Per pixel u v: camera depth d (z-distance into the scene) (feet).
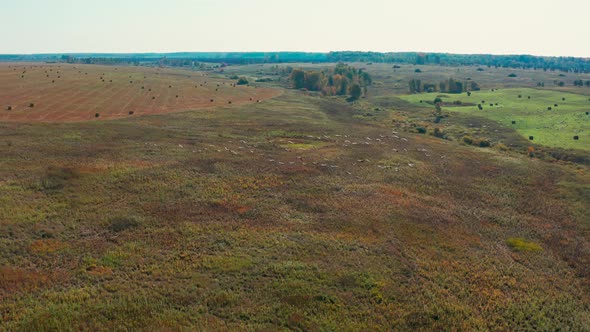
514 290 84.84
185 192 125.70
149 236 96.12
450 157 204.54
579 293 86.84
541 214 135.74
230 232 101.14
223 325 66.64
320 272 84.38
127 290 74.43
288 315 70.13
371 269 87.45
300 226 108.06
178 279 79.10
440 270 90.27
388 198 134.41
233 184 137.28
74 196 115.24
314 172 159.02
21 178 124.06
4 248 85.15
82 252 86.89
